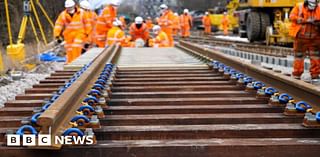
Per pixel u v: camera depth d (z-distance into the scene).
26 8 14.36
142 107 4.38
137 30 17.69
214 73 7.12
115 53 9.07
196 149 3.01
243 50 15.82
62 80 6.38
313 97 4.12
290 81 4.59
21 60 13.47
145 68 7.91
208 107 4.36
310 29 8.97
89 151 2.95
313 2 8.88
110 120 3.79
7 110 4.32
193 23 50.09
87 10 13.39
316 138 3.38
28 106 4.71
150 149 2.99
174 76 6.81
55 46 20.42
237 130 3.45
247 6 19.19
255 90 5.24
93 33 14.27
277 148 3.04
